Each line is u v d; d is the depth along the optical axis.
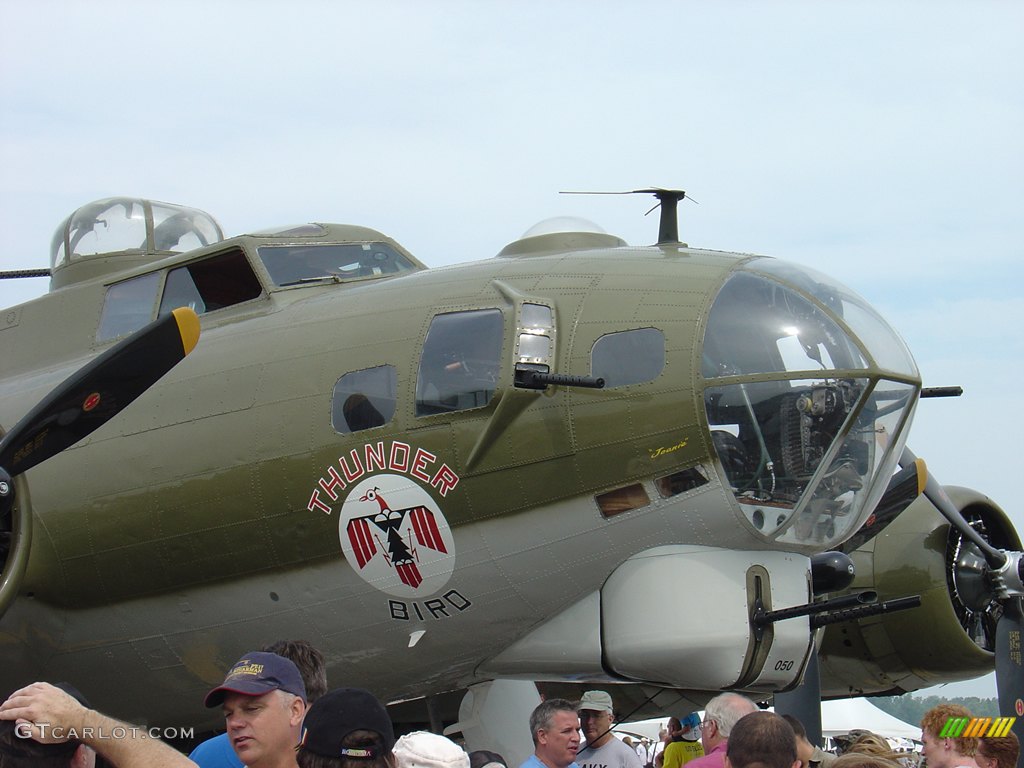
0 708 3.94
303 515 8.95
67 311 11.23
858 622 12.60
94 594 9.78
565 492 8.38
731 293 8.55
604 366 8.41
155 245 12.72
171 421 9.62
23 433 7.92
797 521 8.43
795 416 8.30
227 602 9.38
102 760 4.51
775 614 8.38
